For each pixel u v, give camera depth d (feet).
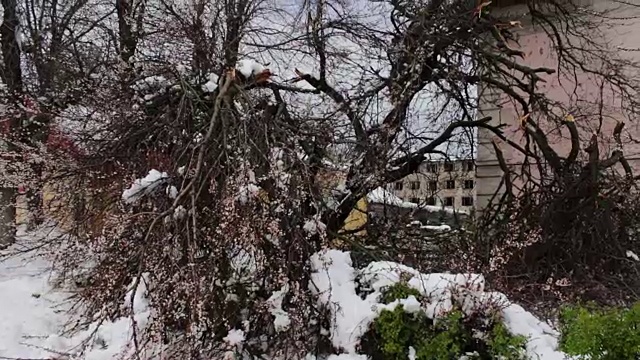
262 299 15.39
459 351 14.17
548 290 19.12
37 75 31.60
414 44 24.25
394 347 14.42
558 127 26.27
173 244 14.02
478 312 14.55
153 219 13.88
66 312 18.25
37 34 36.27
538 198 24.75
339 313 15.34
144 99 19.03
